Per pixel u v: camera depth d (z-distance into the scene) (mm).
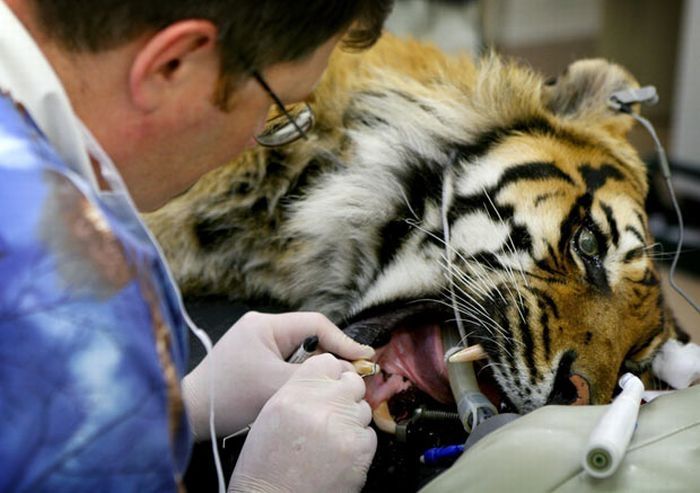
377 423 1324
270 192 1538
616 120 1649
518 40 4648
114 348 631
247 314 1296
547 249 1473
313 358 1161
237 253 1561
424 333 1468
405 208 1541
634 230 1551
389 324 1404
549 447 832
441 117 1583
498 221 1492
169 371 684
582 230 1497
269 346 1251
